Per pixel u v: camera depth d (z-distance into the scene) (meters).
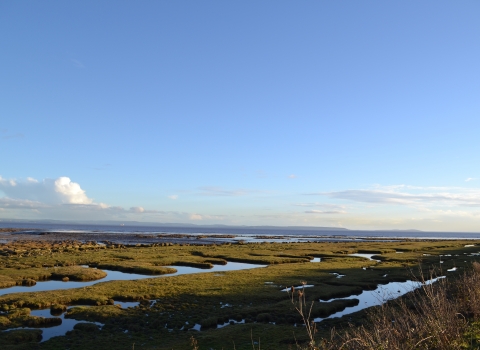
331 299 31.19
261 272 45.28
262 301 29.81
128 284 36.19
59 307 27.30
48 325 23.77
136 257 61.94
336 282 38.19
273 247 93.69
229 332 21.67
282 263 61.31
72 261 54.84
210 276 41.81
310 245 105.00
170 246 93.44
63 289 33.47
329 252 79.12
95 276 43.09
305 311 26.03
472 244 117.38
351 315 25.11
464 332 13.13
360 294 33.53
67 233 196.00
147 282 37.47
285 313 25.88
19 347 19.55
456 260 58.06
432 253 76.62
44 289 36.00
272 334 21.16
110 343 20.44
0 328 22.70
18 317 24.62
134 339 21.16
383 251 83.06
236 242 127.88
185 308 27.64
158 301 29.75
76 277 41.78
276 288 34.75
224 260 62.75
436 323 11.44
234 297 31.00
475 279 19.88
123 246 90.31
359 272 45.62
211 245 100.12
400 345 10.73
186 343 19.88
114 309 27.09
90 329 22.75
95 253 68.19
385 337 11.24
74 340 20.89
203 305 28.55
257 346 19.02
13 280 38.88
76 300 29.77
